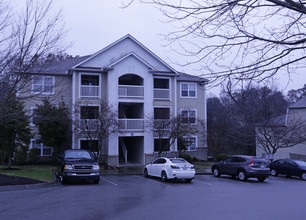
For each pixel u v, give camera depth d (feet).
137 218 25.21
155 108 91.86
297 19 14.01
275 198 36.35
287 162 69.36
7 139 61.41
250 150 121.90
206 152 98.99
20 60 32.99
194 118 90.38
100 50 85.35
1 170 60.23
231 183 53.31
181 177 52.54
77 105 73.56
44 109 45.39
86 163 48.55
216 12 14.20
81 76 86.84
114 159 81.05
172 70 92.17
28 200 32.99
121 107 94.22
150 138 86.33
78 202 32.01
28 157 78.69
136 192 40.01
